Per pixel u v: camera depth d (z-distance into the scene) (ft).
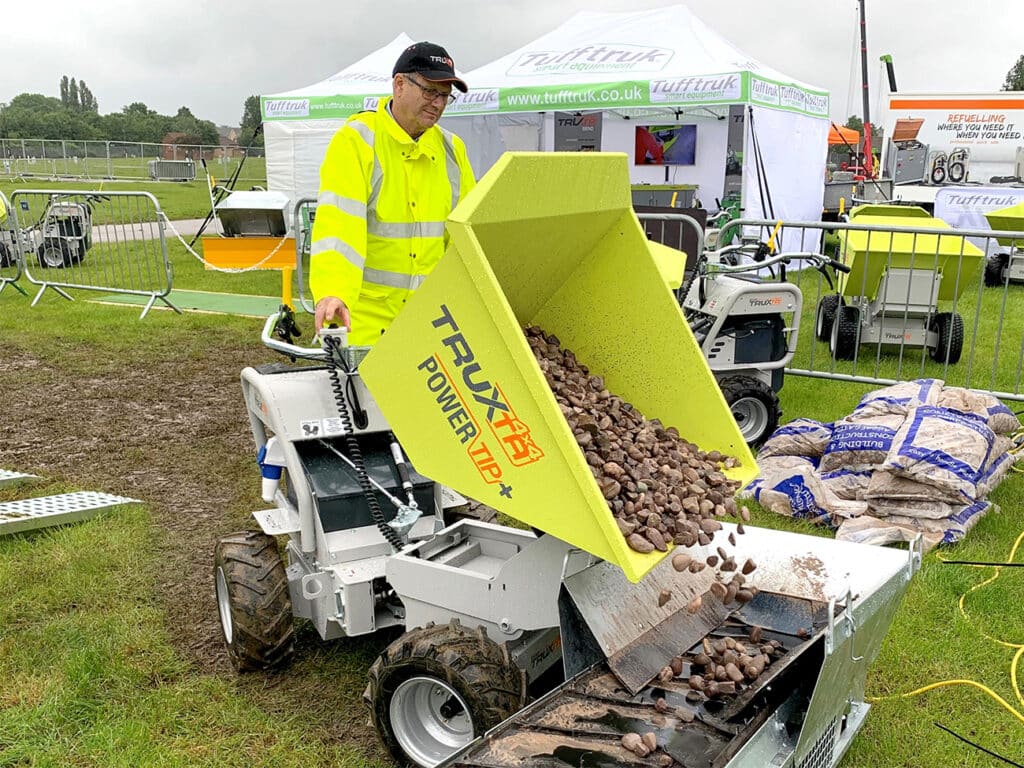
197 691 11.28
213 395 25.94
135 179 131.64
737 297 19.85
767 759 7.77
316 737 10.41
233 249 45.80
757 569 10.34
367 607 10.43
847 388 25.40
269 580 11.16
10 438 22.16
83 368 28.71
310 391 11.21
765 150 44.55
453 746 9.23
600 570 8.98
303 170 50.34
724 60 42.63
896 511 15.62
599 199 9.10
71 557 15.05
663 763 7.57
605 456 8.34
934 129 57.98
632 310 9.85
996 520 16.16
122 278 46.42
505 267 8.80
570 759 7.64
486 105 44.16
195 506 17.81
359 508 10.99
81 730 10.52
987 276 48.14
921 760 9.96
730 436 9.53
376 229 11.05
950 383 25.85
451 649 8.61
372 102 47.60
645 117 52.80
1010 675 11.47
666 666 8.98
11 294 42.01
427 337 8.07
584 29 49.52
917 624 12.66
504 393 7.79
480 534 11.03
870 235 27.04
